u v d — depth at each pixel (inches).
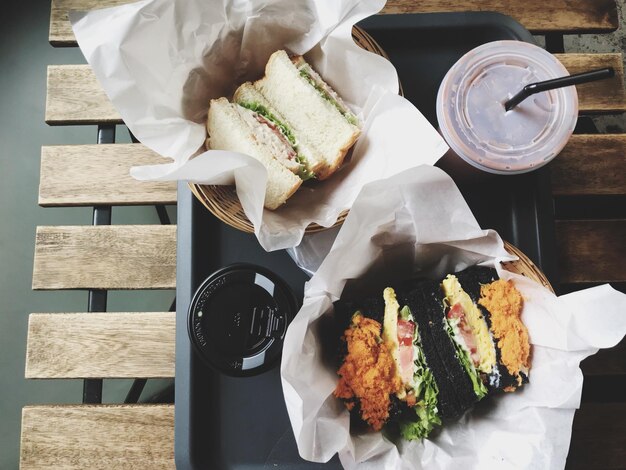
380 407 14.4
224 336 14.9
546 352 14.3
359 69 15.8
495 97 14.9
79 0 18.5
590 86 18.2
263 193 13.5
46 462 16.5
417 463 14.1
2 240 25.0
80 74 18.0
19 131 25.3
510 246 14.8
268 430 15.7
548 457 13.4
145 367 16.8
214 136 16.2
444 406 14.5
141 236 17.4
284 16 15.5
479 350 14.7
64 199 17.6
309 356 13.8
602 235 17.8
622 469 17.0
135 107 14.6
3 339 24.6
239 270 15.0
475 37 17.1
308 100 15.9
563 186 17.7
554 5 18.2
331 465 15.6
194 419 15.5
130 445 16.6
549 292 13.9
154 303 24.0
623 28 24.0
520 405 14.4
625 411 17.1
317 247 15.9
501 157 14.6
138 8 13.9
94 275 17.3
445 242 14.8
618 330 13.2
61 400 24.4
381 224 14.4
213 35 15.4
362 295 16.2
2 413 24.3
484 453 14.2
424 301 15.2
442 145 13.9
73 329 17.0
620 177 17.8
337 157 15.8
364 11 14.6
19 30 25.3
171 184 17.7
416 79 17.0
